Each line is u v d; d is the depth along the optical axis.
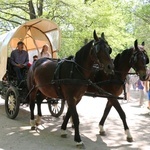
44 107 10.00
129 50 6.12
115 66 6.25
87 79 5.64
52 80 5.98
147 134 6.61
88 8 14.68
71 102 5.56
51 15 15.31
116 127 7.24
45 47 8.98
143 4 20.42
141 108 10.59
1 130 6.62
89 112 9.36
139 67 5.90
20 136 6.17
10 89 7.86
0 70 8.34
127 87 12.73
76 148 5.42
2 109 9.34
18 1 15.83
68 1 14.34
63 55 19.52
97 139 6.11
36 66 6.89
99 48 5.17
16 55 8.30
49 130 6.76
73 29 15.75
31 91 6.93
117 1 18.17
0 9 16.31
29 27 9.37
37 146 5.50
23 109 9.31
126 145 5.71
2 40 8.59
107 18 15.55
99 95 6.29
